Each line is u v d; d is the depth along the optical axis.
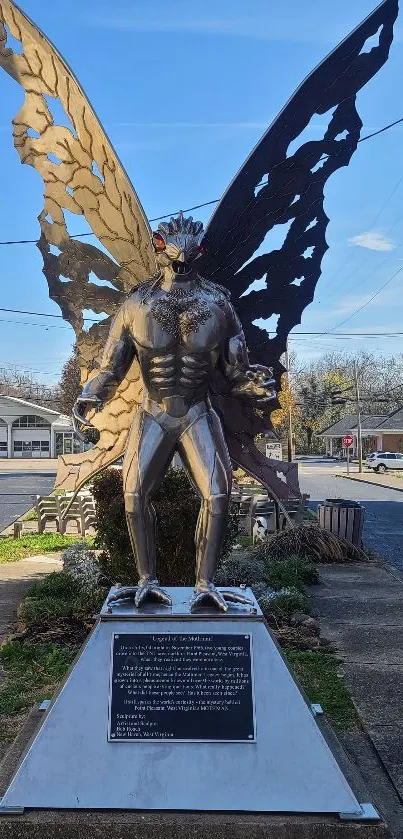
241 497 14.89
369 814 3.35
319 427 87.56
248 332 5.57
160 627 3.73
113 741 3.52
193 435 3.99
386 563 11.70
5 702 5.30
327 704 5.29
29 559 12.16
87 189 5.46
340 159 5.38
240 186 5.38
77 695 3.60
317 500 24.47
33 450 63.84
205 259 5.46
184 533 7.34
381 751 4.55
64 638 6.84
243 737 3.53
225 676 3.65
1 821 3.29
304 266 5.52
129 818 3.31
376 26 5.11
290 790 3.40
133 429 4.09
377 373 87.00
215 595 3.88
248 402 4.60
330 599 8.88
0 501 24.72
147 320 3.90
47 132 5.39
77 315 5.78
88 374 5.84
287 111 5.27
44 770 3.45
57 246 5.67
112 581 7.91
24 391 82.25
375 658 6.44
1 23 5.12
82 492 18.00
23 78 5.26
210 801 3.38
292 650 6.57
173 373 3.96
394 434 65.19
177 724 3.55
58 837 3.26
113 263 5.62
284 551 11.33
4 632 7.22
